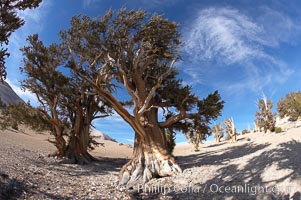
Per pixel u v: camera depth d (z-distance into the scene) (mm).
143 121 19031
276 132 35281
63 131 27641
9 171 13156
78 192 12219
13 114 25922
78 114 29219
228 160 19281
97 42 18359
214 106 20172
